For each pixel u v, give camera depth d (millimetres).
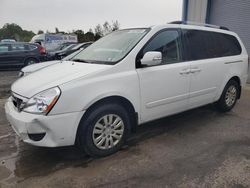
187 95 4246
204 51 4539
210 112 5355
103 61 3596
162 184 2834
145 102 3686
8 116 3318
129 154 3508
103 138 3371
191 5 10961
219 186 2785
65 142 3082
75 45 15023
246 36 9219
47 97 2939
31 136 3021
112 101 3422
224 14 9922
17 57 13766
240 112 5418
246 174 2998
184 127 4516
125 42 3838
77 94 3043
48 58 14789
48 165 3264
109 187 2797
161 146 3754
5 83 9508
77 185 2836
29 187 2809
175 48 4078
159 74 3758
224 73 4906
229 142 3891
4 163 3328
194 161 3309
